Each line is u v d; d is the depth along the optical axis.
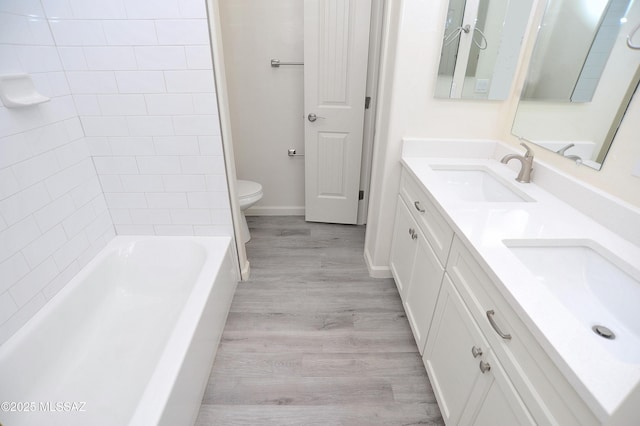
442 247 1.21
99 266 1.63
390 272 2.12
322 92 2.26
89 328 1.52
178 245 1.83
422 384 1.45
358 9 2.00
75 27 1.36
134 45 1.41
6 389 1.11
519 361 0.74
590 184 1.12
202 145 1.63
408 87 1.59
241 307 1.87
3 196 1.16
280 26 2.22
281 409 1.33
